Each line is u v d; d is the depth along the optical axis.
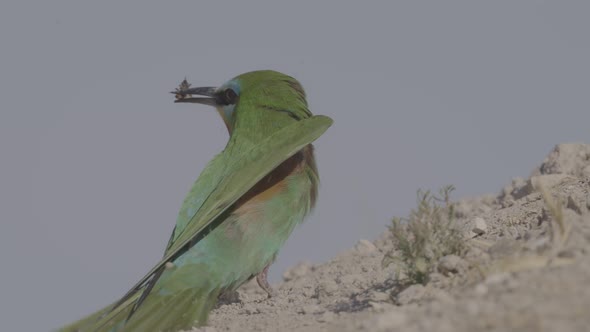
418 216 10.35
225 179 12.68
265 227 12.89
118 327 11.83
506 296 7.73
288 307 12.07
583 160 14.19
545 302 7.38
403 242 10.26
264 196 13.06
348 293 11.58
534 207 12.48
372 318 8.62
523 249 9.62
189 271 12.25
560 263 8.59
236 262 12.58
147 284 12.38
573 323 6.84
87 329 11.82
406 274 10.23
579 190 12.57
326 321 9.84
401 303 9.56
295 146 12.85
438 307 7.91
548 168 14.35
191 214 13.34
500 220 12.41
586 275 7.95
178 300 12.00
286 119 14.56
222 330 10.82
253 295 14.34
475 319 7.32
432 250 10.22
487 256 9.82
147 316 11.75
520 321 7.04
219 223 12.74
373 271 13.14
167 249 13.22
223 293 13.44
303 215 13.58
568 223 9.77
